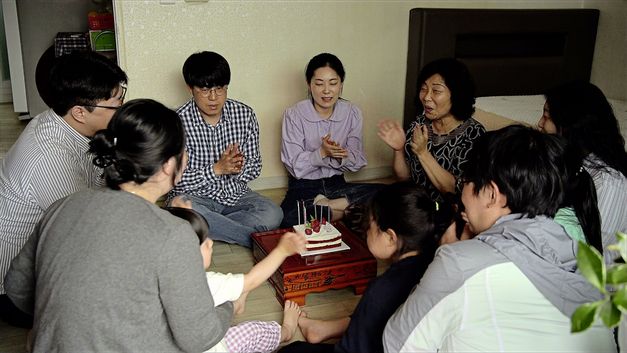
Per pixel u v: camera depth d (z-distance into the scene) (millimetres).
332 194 3123
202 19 3393
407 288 1642
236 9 3438
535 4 4195
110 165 1303
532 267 1312
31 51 5055
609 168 1873
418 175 2736
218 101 2787
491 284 1310
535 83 4191
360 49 3771
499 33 3943
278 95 3678
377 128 3973
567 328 1283
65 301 1232
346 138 3248
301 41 3625
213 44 3457
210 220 2857
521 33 4012
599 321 1287
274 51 3586
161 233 1246
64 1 4977
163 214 1294
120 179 1309
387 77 3893
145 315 1259
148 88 3406
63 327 1236
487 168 1437
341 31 3693
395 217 1675
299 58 3652
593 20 4180
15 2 4910
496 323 1294
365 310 1684
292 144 3182
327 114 3182
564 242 1390
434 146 2656
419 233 1661
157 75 3400
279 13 3529
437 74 2523
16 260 1436
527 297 1299
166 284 1246
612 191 1830
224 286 1568
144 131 1274
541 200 1403
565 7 4297
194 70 2701
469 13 3801
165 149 1303
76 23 5059
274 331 1908
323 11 3615
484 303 1306
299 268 2316
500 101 3879
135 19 3275
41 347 1275
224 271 2646
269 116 3699
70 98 1888
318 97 3057
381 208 1718
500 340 1286
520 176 1397
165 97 3449
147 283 1241
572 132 1905
